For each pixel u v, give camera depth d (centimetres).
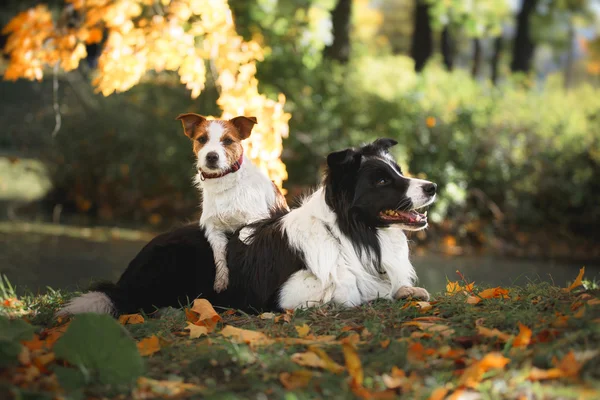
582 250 1099
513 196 1141
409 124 1130
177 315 464
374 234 482
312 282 476
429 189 466
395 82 1252
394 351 347
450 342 364
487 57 3194
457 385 307
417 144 1122
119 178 1177
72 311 489
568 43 3042
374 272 488
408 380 314
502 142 1145
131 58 620
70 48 662
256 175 527
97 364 330
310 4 1237
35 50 662
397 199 468
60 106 1214
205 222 520
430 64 1762
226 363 350
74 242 965
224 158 499
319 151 1102
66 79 1228
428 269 914
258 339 380
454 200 1096
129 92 1191
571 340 335
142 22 638
